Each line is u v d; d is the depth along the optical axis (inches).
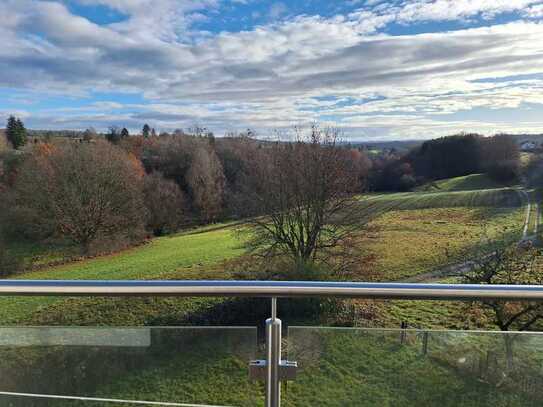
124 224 1047.6
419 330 58.1
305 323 349.1
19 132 1275.8
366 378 56.9
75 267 895.7
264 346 56.8
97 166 1006.4
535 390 57.3
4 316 493.0
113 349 59.4
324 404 56.7
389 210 1144.2
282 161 627.2
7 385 61.1
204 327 57.8
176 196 1235.2
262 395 57.0
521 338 57.8
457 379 57.6
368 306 446.0
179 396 57.4
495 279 514.6
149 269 818.8
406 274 671.1
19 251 956.0
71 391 59.6
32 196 975.0
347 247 598.5
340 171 614.2
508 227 985.5
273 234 621.6
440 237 916.6
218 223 1301.7
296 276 562.9
